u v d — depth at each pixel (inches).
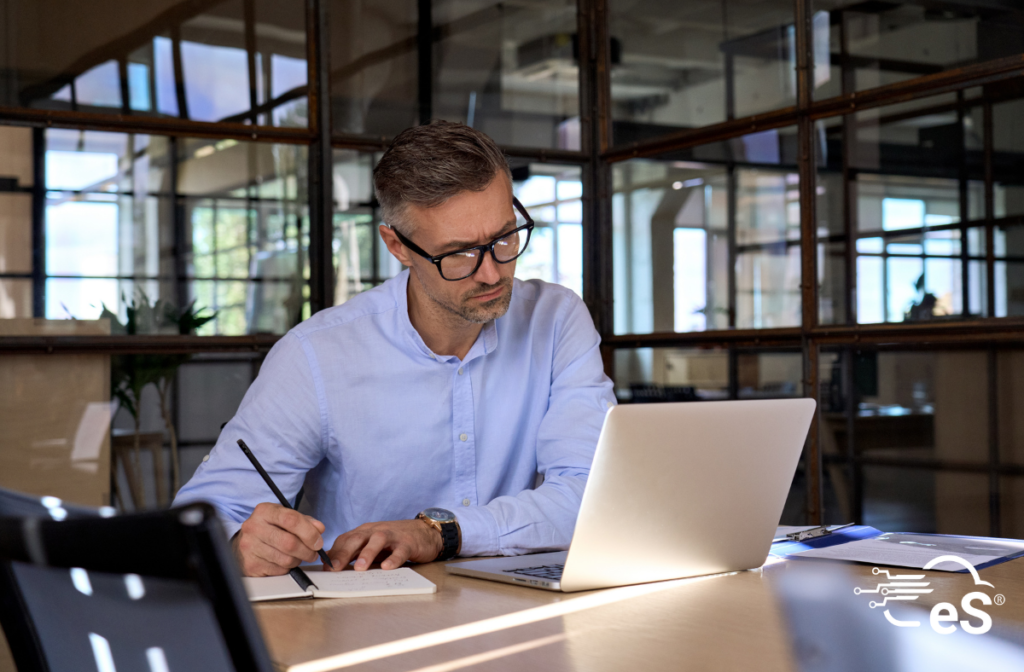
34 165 111.7
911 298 115.0
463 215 52.8
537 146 142.9
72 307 113.0
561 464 59.9
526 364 63.9
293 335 60.2
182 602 20.6
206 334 120.0
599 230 146.9
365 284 129.5
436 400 60.9
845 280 120.4
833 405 120.7
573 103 146.3
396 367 60.1
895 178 116.8
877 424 117.1
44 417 111.0
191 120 119.4
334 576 43.9
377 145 130.6
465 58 137.8
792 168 125.0
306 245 126.6
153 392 116.9
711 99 134.0
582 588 41.5
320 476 62.8
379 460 60.4
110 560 20.7
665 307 139.3
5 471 108.8
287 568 44.7
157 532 19.4
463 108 137.6
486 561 48.2
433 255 53.9
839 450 120.1
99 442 113.8
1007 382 107.1
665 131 139.3
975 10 107.9
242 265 122.6
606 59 145.9
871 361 117.6
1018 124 106.7
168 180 118.4
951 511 111.6
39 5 112.3
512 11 141.8
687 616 36.8
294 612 37.8
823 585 42.4
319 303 126.4
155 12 118.3
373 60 130.8
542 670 29.5
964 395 110.3
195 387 119.2
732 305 131.4
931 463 112.8
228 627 19.7
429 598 40.3
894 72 115.3
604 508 40.5
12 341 109.0
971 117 110.4
